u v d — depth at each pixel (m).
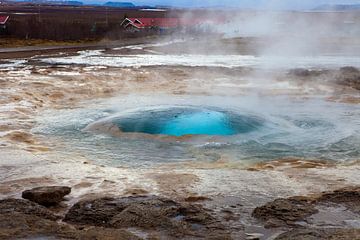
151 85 17.28
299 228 5.29
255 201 6.34
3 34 40.41
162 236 5.04
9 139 9.71
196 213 5.72
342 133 10.49
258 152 9.06
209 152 9.06
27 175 7.36
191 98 14.80
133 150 9.23
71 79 17.56
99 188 6.82
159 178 7.33
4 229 5.02
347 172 7.73
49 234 4.95
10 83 16.08
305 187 6.91
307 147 9.42
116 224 5.35
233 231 5.28
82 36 43.09
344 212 5.81
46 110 12.92
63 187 6.46
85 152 9.09
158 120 10.56
